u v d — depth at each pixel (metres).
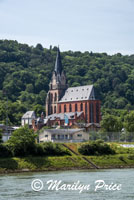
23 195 107.69
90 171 162.12
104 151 190.75
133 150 196.38
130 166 180.25
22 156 172.62
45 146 180.25
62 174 150.50
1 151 170.50
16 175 148.38
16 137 175.62
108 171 161.88
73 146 195.38
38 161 169.38
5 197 104.94
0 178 139.12
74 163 174.50
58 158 175.62
